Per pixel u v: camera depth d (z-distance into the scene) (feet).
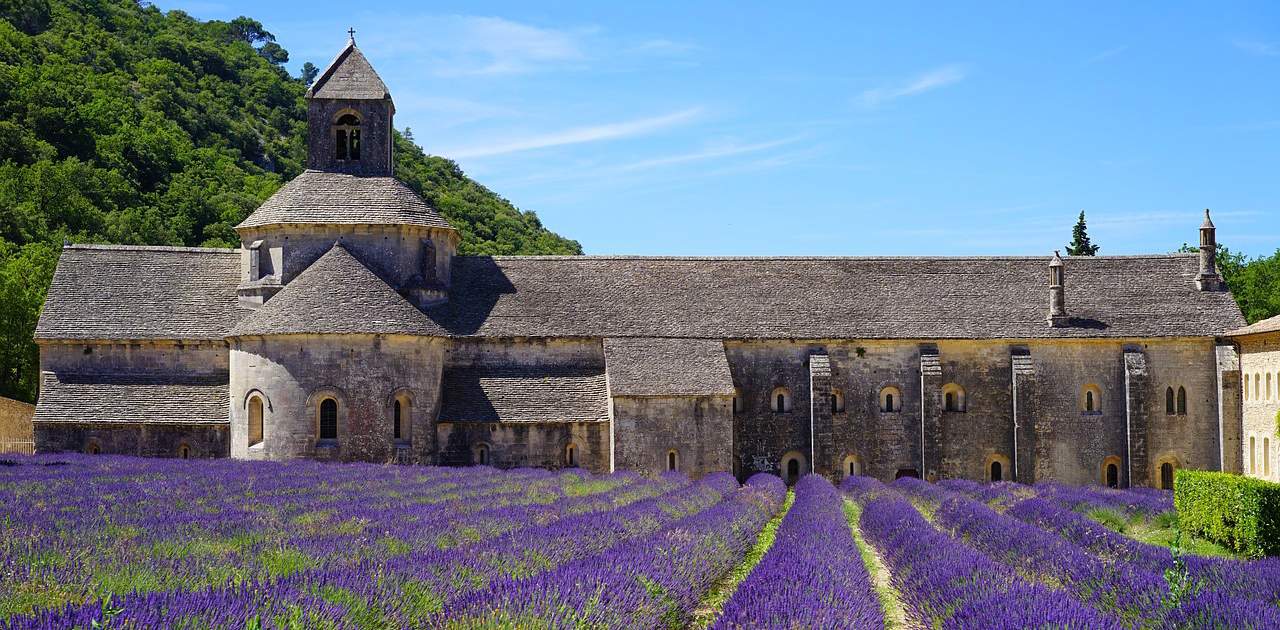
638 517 117.19
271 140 618.44
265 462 185.78
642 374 209.56
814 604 69.00
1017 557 97.76
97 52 563.89
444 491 146.41
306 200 220.43
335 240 217.97
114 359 215.72
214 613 56.03
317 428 197.67
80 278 223.51
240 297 221.66
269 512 112.27
